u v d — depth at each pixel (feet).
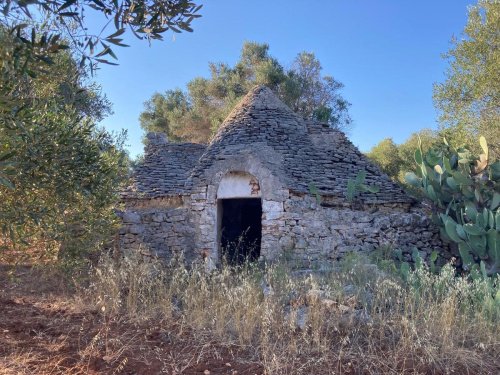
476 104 48.49
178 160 47.55
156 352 15.69
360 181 37.24
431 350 15.53
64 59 13.38
